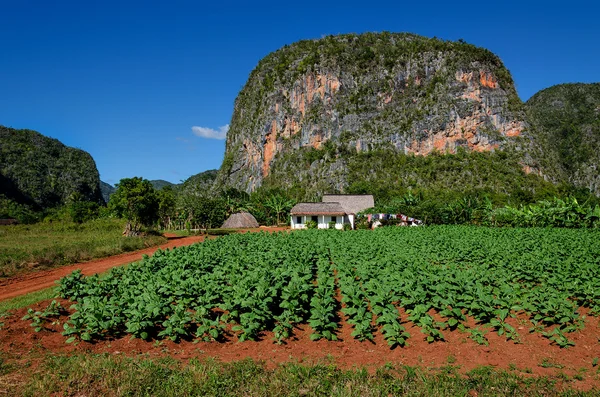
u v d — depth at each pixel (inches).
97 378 300.0
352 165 5861.2
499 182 5024.6
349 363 357.1
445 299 457.1
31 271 805.9
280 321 414.9
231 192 4872.0
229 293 474.0
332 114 6683.1
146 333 382.0
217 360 354.3
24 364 323.6
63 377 298.7
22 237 1411.2
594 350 378.9
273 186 6294.3
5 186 5349.4
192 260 657.6
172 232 2154.3
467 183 5118.1
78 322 388.5
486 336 411.8
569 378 326.0
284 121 6988.2
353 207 3093.0
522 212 1942.7
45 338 390.9
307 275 548.4
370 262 665.6
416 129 6058.1
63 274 772.6
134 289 489.1
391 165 5797.2
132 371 309.7
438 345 393.7
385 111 6550.2
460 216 2427.4
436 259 807.7
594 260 708.7
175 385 294.2
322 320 415.8
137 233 1549.0
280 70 7445.9
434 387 301.0
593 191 5649.6
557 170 5693.9
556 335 407.2
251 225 2544.3
